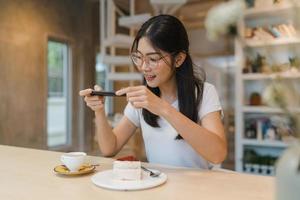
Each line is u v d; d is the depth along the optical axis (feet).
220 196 2.86
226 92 16.35
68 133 18.24
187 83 4.31
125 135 4.88
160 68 3.91
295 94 1.77
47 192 2.97
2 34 14.03
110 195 2.87
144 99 3.61
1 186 3.17
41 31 16.02
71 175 3.52
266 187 3.13
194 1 16.17
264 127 11.62
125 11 19.75
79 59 18.49
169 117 3.65
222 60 16.44
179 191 2.99
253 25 11.88
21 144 14.94
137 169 3.26
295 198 1.76
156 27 3.82
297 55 1.88
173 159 4.42
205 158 3.85
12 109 14.51
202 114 4.27
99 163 4.19
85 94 4.26
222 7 1.82
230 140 15.47
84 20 18.76
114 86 19.19
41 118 16.02
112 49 15.30
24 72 15.07
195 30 17.04
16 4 14.69
